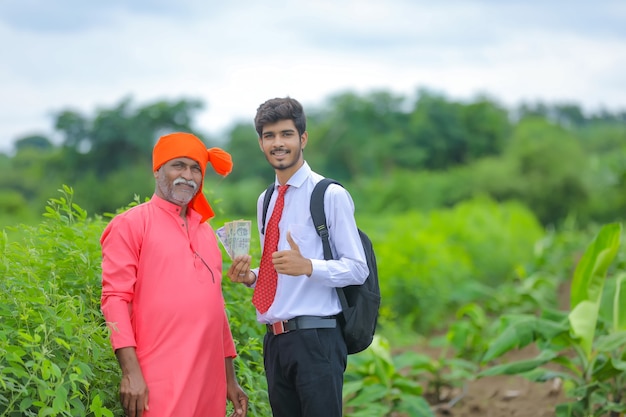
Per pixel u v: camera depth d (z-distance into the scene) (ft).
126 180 168.66
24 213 130.72
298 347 14.25
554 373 20.63
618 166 78.33
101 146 188.03
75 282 14.88
